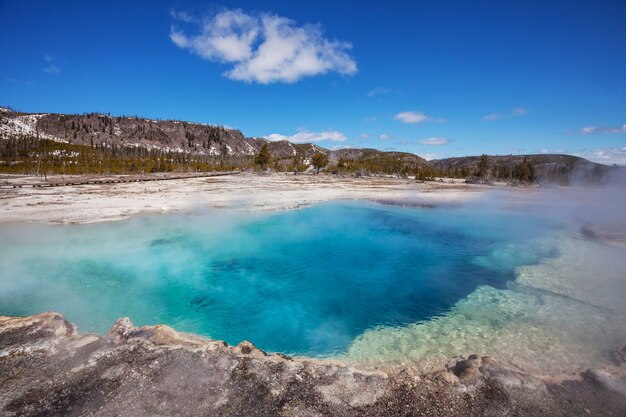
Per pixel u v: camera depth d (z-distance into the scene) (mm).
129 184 44938
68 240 17219
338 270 14867
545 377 6457
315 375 6297
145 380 5996
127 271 13914
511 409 5523
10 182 45750
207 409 5375
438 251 17438
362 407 5539
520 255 15828
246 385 5949
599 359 7402
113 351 6852
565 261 14547
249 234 20047
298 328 9977
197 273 14156
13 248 15773
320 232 21234
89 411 5281
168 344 7191
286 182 53125
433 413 5438
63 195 30312
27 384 5859
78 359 6582
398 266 15273
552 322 9234
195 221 21984
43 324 7895
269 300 11945
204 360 6605
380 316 10539
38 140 139625
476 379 6266
